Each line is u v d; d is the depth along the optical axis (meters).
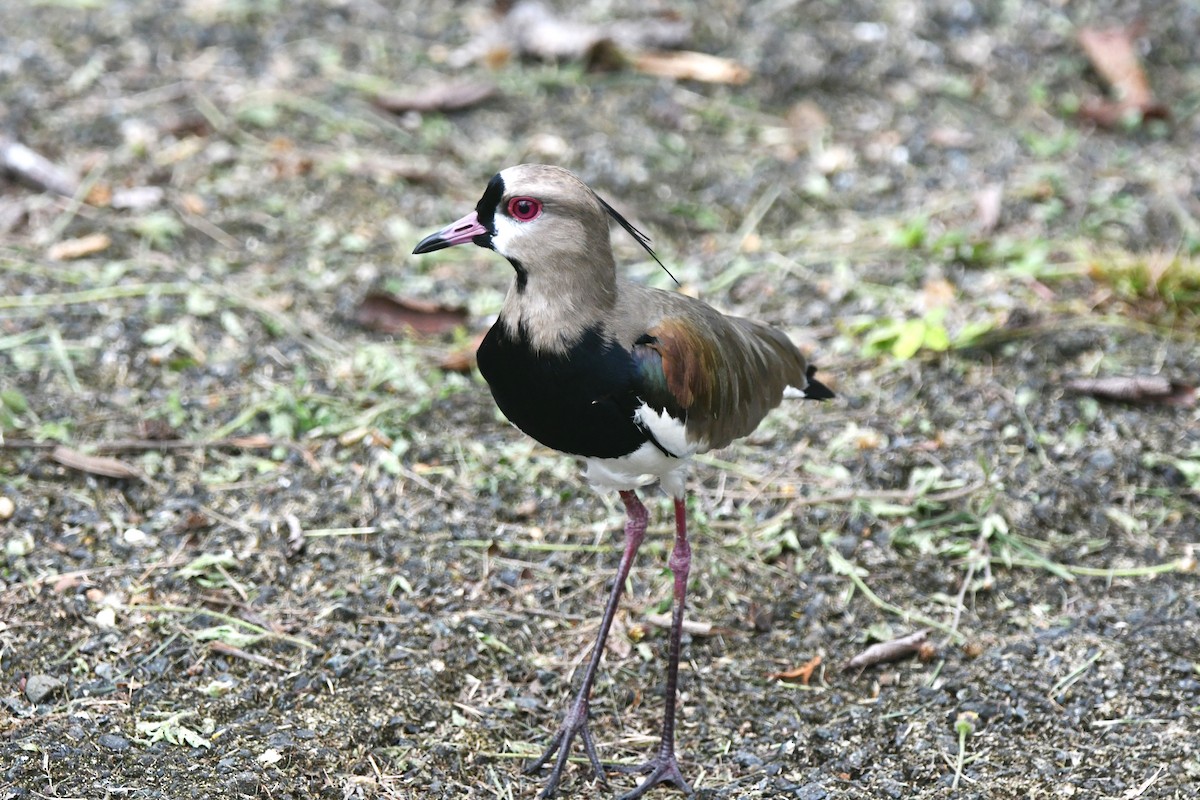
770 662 9.72
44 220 13.65
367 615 9.68
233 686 9.00
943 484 11.13
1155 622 9.88
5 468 10.62
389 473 10.98
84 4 16.75
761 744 9.05
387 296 12.80
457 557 10.30
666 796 8.59
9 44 15.97
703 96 16.23
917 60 16.73
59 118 14.93
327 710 8.85
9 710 8.62
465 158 15.05
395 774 8.48
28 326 12.24
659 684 9.53
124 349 12.08
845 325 12.98
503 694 9.26
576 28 16.64
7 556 9.82
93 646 9.19
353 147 15.05
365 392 11.84
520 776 8.70
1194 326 13.04
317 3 17.23
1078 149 15.64
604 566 10.38
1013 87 16.50
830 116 16.06
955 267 13.80
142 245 13.47
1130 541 10.77
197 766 8.25
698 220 14.49
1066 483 11.20
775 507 10.95
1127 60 16.56
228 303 12.75
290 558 10.08
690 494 11.09
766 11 17.33
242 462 10.98
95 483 10.63
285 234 13.85
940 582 10.38
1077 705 9.19
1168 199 14.77
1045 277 13.56
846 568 10.36
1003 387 12.19
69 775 8.09
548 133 15.50
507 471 11.15
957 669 9.61
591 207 8.09
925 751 8.86
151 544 10.11
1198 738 8.84
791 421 11.87
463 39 16.89
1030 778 8.61
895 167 15.30
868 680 9.60
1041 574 10.48
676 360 8.29
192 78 15.79
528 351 8.19
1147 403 12.06
